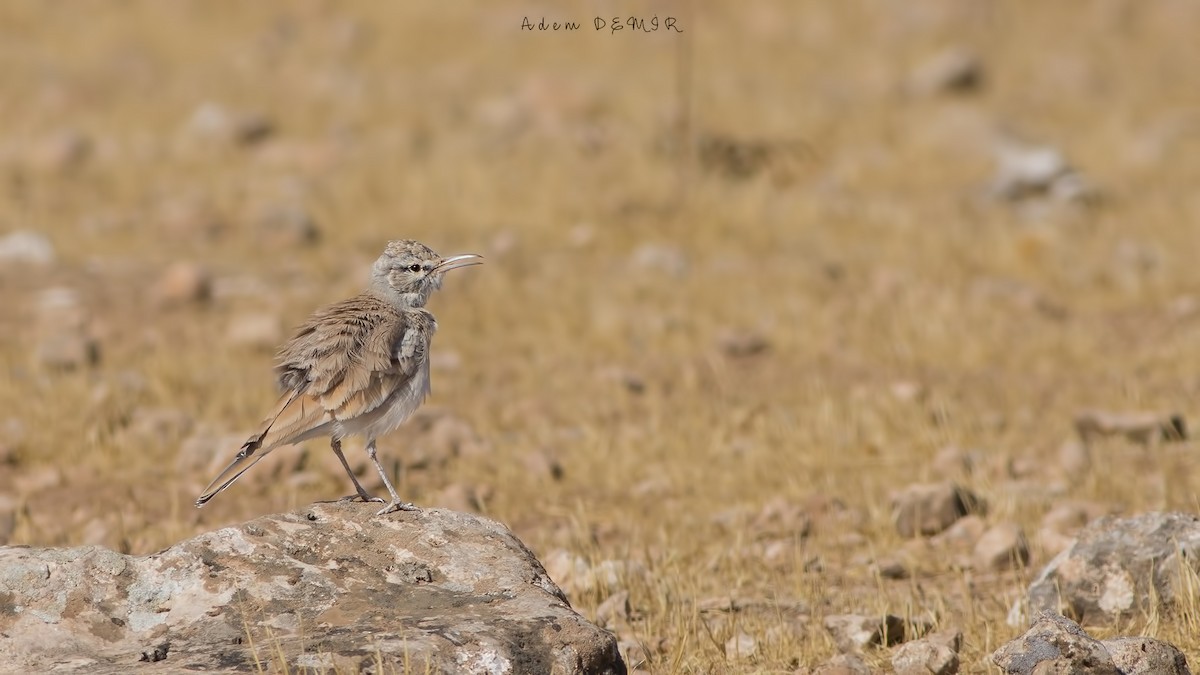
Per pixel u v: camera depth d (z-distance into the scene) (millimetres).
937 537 30594
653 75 81312
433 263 24625
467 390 42125
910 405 39031
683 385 42688
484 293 51125
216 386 41281
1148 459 34781
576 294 51469
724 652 24250
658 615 25734
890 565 28422
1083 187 62844
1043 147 70062
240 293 51375
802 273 53312
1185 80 85062
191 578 20000
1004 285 51469
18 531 30531
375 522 21516
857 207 61938
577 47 86438
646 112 73938
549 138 70250
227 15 92125
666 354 45938
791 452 36094
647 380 43000
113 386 40000
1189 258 54375
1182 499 31406
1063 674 20516
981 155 69375
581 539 29953
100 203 62406
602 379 42938
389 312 23828
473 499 33062
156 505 32906
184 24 90250
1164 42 93062
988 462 34344
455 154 68000
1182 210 60812
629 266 55062
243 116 71500
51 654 18578
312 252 57125
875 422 37844
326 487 34031
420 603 19578
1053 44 91188
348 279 53156
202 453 35344
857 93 79875
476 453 36406
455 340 46656
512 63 84188
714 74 82188
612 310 49000
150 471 35094
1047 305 49781
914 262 54969
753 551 29750
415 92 78562
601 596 27094
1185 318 48125
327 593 19844
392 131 71875
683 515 32438
